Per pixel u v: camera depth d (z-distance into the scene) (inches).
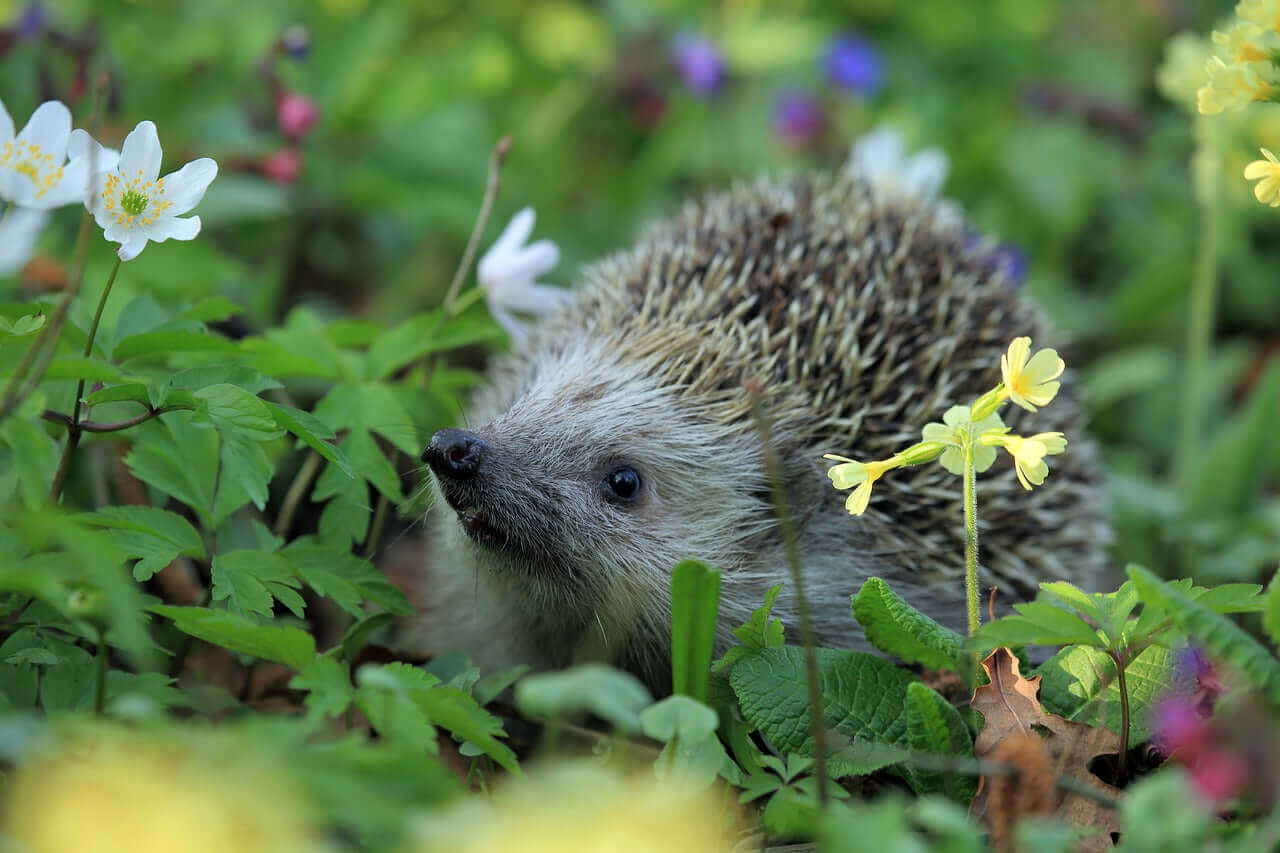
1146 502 193.9
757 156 281.3
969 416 110.0
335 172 226.2
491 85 270.8
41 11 181.0
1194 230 269.3
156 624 121.5
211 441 121.8
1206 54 197.6
